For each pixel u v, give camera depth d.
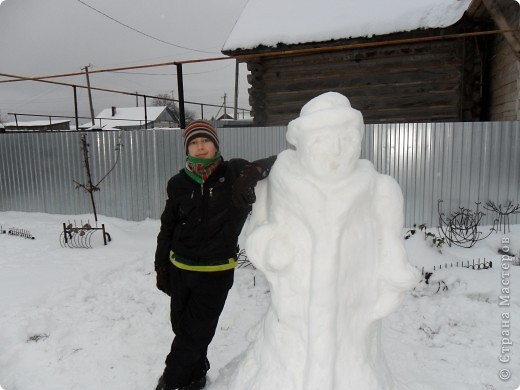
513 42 5.22
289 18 8.63
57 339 3.59
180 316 2.57
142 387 2.88
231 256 2.50
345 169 1.57
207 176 2.39
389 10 7.89
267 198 1.87
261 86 8.88
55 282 4.96
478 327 3.64
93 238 7.02
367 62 8.20
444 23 6.98
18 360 3.31
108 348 3.45
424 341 3.39
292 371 1.66
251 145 7.54
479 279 4.47
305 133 1.56
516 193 6.52
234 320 3.88
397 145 6.78
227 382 2.14
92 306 4.33
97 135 8.59
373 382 1.68
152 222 8.34
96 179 8.81
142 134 8.26
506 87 7.10
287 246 1.64
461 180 6.65
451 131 6.59
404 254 1.70
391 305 1.70
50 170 9.32
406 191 6.85
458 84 7.78
